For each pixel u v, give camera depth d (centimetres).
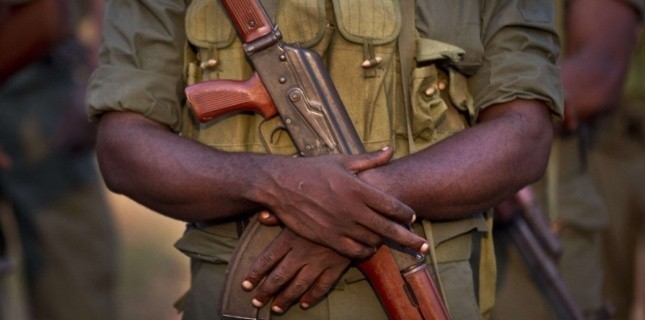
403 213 575
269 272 600
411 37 622
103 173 626
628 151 1049
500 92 626
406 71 621
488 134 611
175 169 597
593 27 934
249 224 606
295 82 605
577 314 875
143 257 1730
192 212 601
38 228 1103
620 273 1082
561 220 922
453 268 633
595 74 926
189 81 629
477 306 645
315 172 577
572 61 930
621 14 939
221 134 626
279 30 609
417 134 623
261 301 601
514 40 633
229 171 589
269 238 603
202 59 627
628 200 1056
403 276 600
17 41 1010
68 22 1052
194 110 610
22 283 1110
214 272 634
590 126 1032
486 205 611
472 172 598
